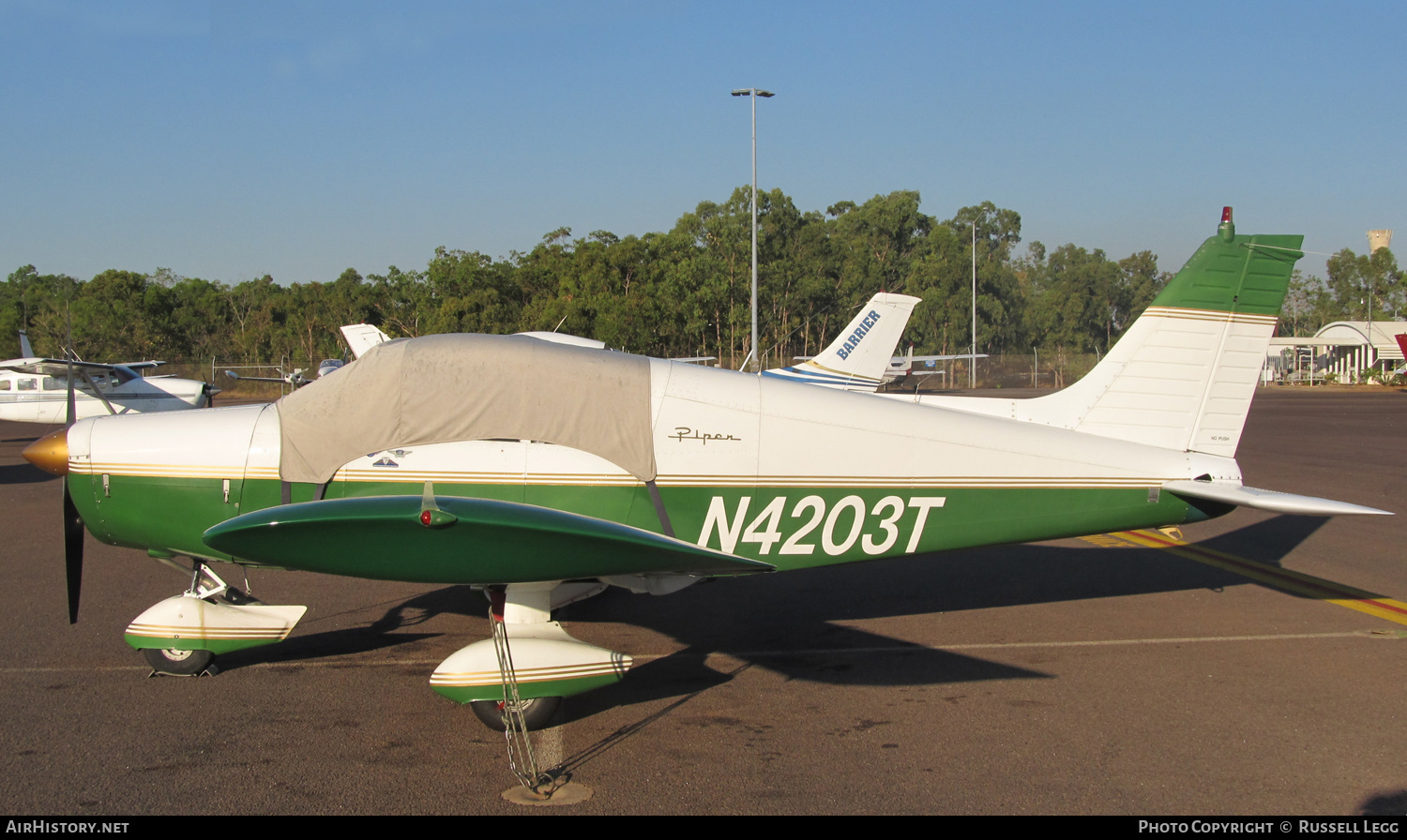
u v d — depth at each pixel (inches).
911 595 257.6
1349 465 553.0
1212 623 227.8
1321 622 228.4
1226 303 229.0
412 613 232.5
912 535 204.2
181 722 158.7
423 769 141.5
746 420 192.7
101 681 179.9
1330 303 2938.0
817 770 141.9
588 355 192.1
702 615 236.1
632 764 143.9
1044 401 227.9
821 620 231.5
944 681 185.2
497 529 141.1
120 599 243.1
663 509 188.9
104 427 190.5
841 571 289.9
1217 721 163.0
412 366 183.9
